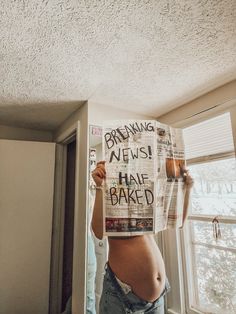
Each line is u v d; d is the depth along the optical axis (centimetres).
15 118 227
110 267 119
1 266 201
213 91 172
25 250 211
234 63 139
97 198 116
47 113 214
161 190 119
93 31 111
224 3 96
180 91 174
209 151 177
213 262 169
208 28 110
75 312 163
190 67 143
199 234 181
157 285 113
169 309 188
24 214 218
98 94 177
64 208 244
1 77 150
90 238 165
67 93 175
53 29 109
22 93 174
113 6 97
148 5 97
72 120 214
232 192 161
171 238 196
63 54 128
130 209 112
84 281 158
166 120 215
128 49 125
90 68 142
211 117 176
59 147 251
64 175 249
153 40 118
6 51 124
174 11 100
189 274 184
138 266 112
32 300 204
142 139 120
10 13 100
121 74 149
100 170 116
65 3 95
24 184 223
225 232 162
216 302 164
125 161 116
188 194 128
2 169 219
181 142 131
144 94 178
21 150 229
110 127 120
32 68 141
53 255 229
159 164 120
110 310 112
